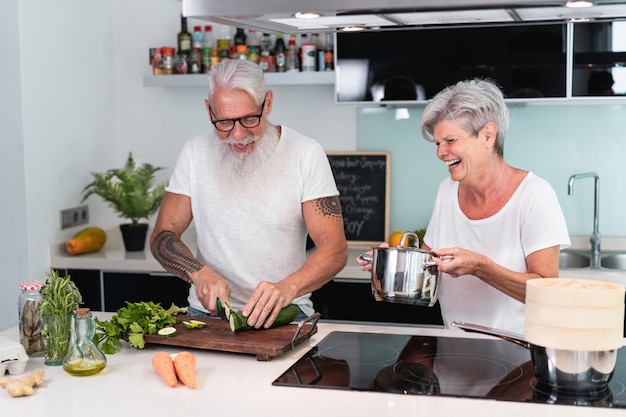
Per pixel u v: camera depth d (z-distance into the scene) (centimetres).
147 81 382
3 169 350
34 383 178
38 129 355
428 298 201
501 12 197
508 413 159
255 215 250
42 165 359
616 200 374
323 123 401
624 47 319
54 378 187
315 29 231
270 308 212
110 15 412
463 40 334
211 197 254
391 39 341
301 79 364
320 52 371
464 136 213
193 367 180
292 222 252
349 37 346
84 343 189
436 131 217
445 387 174
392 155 395
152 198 385
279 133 254
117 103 420
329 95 398
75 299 201
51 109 364
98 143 404
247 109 234
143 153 420
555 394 170
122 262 359
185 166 261
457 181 230
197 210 259
